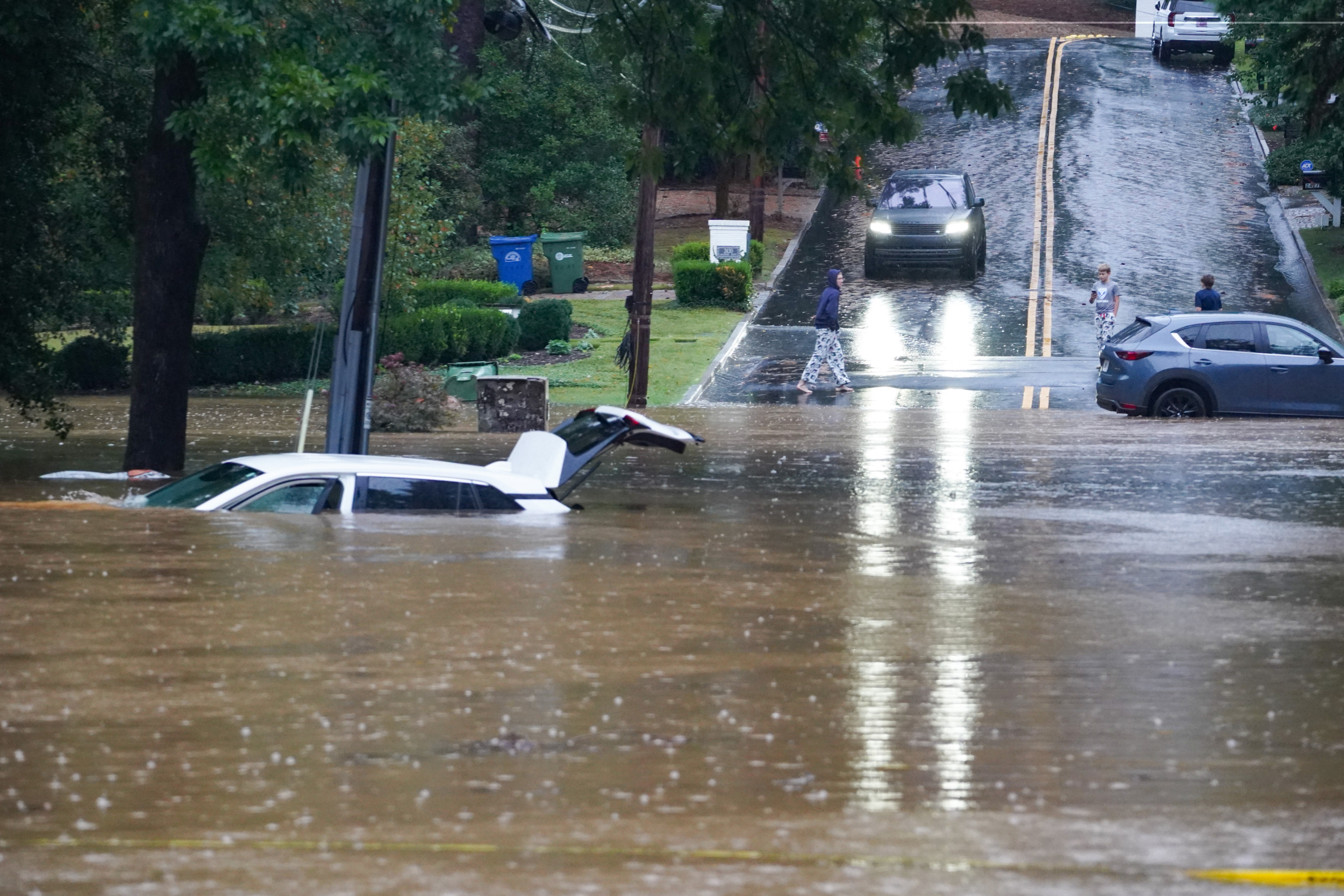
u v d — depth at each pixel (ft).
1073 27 403.75
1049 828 23.91
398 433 129.59
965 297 220.23
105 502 65.36
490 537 55.88
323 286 182.19
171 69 81.35
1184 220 260.21
